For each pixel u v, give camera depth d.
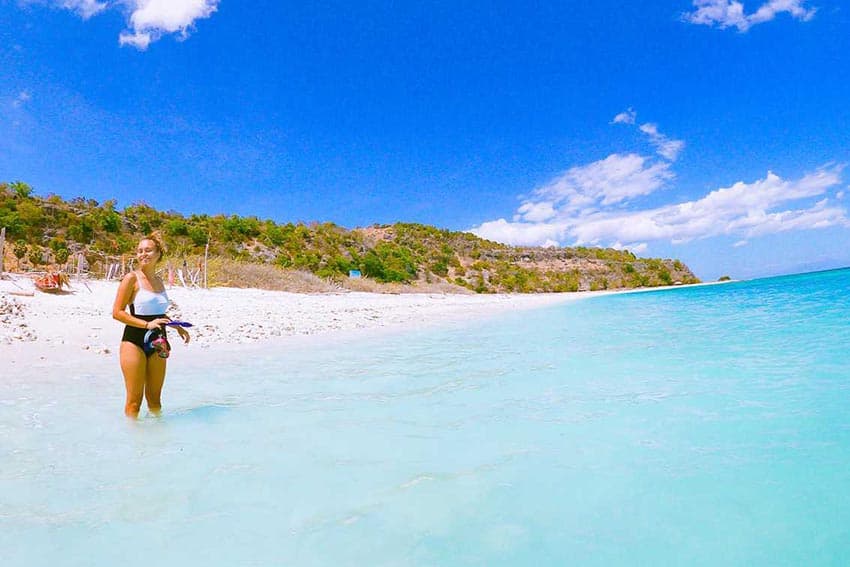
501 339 10.14
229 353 8.23
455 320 16.19
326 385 5.61
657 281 105.06
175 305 14.45
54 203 50.25
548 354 7.74
